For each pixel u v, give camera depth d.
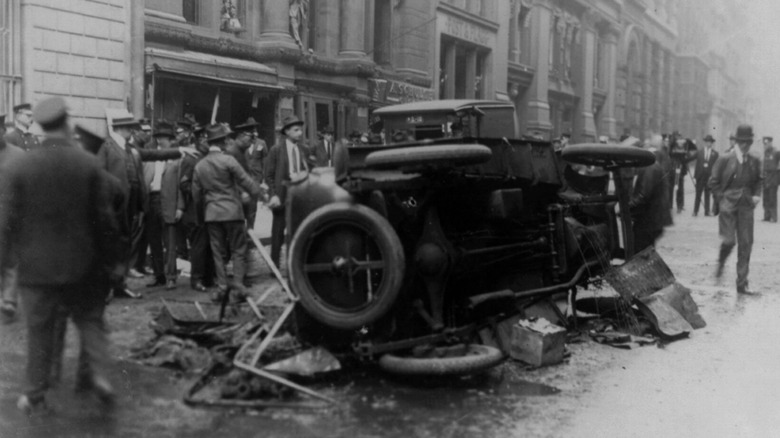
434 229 5.82
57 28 15.27
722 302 9.20
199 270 9.20
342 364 5.95
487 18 38.00
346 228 5.68
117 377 5.42
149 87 17.88
